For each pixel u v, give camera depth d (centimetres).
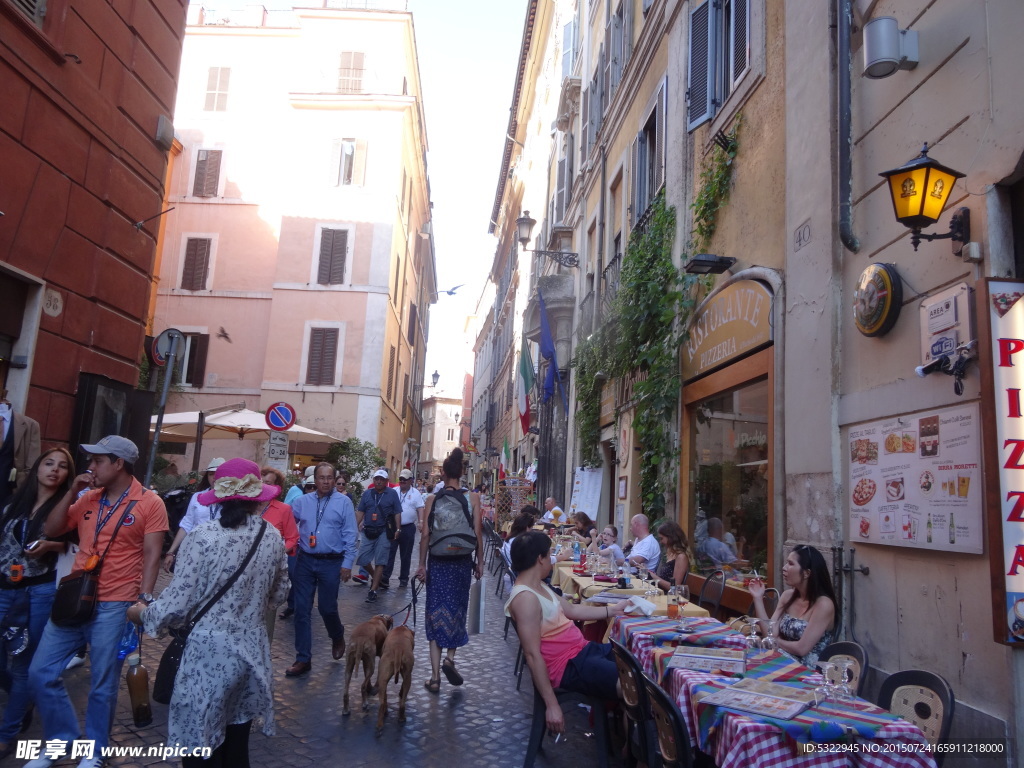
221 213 2680
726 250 864
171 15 1023
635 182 1324
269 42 2769
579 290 1858
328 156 2669
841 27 583
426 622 658
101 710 424
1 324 753
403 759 481
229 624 354
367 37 2722
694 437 961
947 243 462
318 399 2547
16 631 451
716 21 960
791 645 469
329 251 2623
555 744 527
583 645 482
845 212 567
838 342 589
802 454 632
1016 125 413
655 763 379
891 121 536
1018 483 392
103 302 909
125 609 431
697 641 468
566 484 1823
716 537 857
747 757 306
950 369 444
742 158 834
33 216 776
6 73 723
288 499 1198
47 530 454
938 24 489
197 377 2584
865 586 534
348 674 564
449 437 9250
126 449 441
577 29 2136
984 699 410
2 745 446
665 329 1034
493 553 1644
